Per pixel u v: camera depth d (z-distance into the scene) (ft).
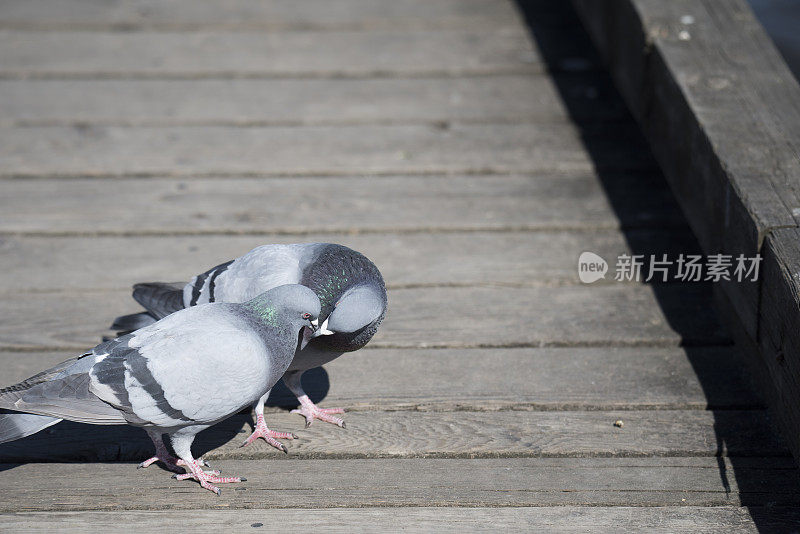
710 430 8.11
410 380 8.39
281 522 7.72
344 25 11.89
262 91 10.57
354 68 10.96
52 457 8.02
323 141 10.02
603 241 9.23
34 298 8.86
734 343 8.56
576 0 11.88
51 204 9.51
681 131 9.00
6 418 7.55
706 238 8.73
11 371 8.42
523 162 9.82
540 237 9.27
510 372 8.42
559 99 10.41
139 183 9.68
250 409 8.30
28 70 10.92
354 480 7.89
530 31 11.75
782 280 7.87
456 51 11.33
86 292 8.90
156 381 7.49
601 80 10.75
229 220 9.39
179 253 9.16
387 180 9.70
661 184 9.64
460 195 9.57
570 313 8.76
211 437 8.13
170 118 10.21
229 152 9.92
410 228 9.32
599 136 10.04
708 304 8.80
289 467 7.97
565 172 9.75
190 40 11.60
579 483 7.88
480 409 8.24
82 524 7.72
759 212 8.13
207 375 7.50
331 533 7.67
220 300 7.93
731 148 8.52
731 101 8.84
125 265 9.08
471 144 9.99
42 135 10.06
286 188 9.64
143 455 8.04
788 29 13.85
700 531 7.66
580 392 8.30
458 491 7.84
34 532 7.68
